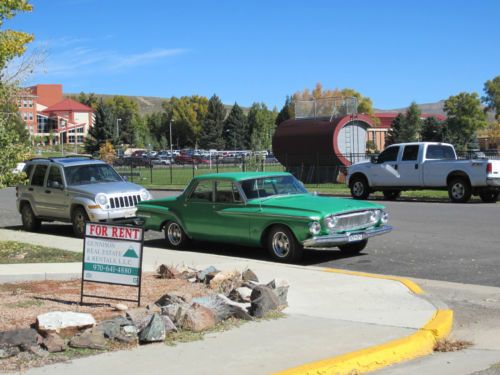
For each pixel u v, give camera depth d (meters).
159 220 13.74
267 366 5.69
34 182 17.25
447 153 24.95
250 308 7.49
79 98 191.75
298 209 11.41
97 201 15.47
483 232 14.97
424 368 5.98
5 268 10.52
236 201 12.25
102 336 6.27
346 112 39.53
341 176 37.34
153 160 78.19
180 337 6.59
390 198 26.47
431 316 7.48
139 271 7.69
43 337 6.26
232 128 131.88
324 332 6.83
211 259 11.81
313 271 10.44
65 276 9.92
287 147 39.75
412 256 12.17
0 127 13.42
